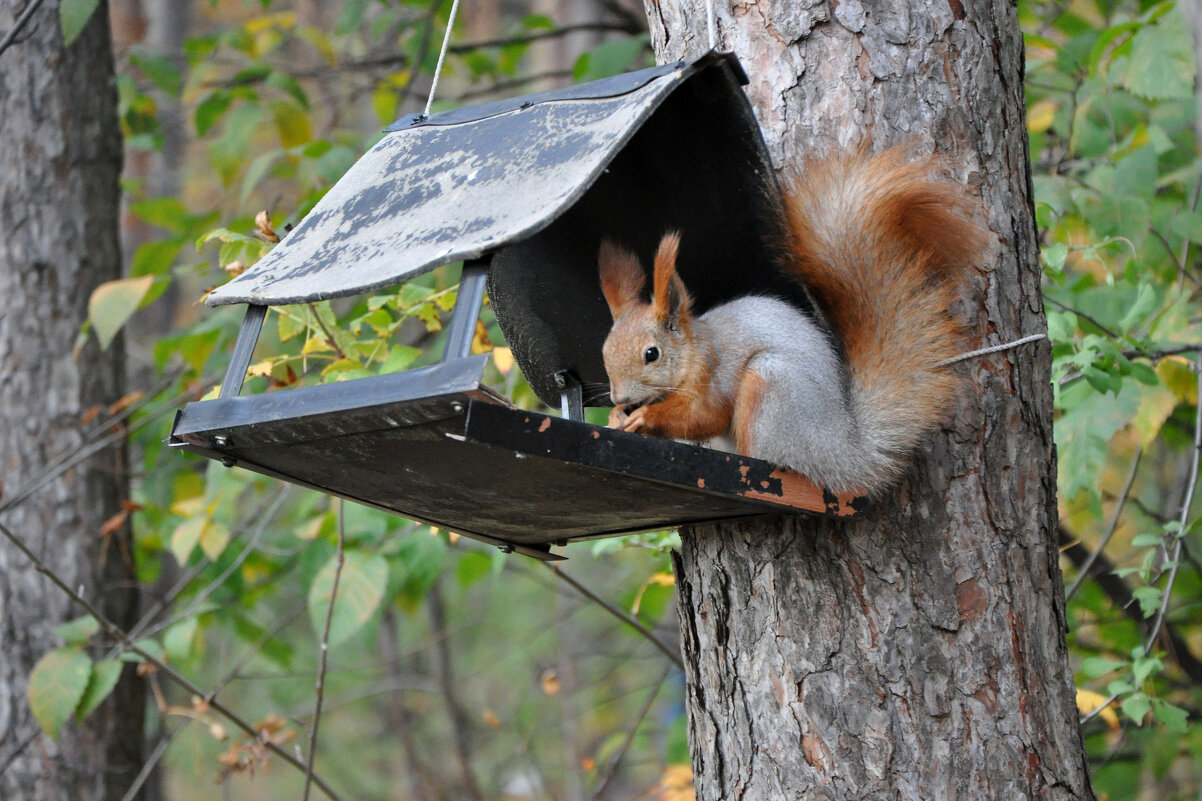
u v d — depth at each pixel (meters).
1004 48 6.27
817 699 5.86
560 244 6.89
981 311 5.95
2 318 12.30
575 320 7.22
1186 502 9.20
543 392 7.54
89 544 12.24
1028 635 5.85
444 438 4.96
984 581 5.80
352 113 20.62
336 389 5.03
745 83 5.67
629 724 21.41
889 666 5.78
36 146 12.38
